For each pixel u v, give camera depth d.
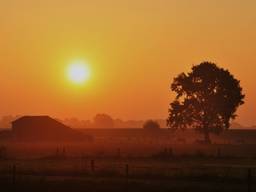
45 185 65.50
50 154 130.50
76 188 63.62
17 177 73.00
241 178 71.62
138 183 65.75
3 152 126.19
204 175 73.69
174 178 72.25
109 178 72.25
